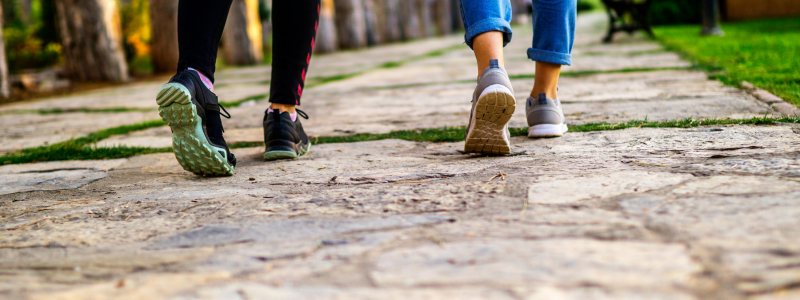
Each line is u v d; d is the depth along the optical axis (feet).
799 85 8.31
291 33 6.21
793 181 3.67
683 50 15.92
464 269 2.66
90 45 21.08
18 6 32.42
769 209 3.11
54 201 5.03
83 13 20.81
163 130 9.92
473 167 5.21
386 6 39.32
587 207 3.53
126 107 13.97
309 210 4.06
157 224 3.99
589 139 6.17
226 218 4.01
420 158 6.02
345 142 7.57
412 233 3.30
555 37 6.31
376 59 25.66
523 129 7.25
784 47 13.24
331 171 5.58
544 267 2.60
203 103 5.35
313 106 11.62
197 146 5.34
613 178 4.24
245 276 2.80
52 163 7.17
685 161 4.64
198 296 2.55
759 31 20.56
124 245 3.54
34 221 4.27
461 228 3.31
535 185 4.22
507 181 4.46
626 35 25.35
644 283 2.36
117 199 4.90
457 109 9.95
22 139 9.72
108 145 8.47
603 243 2.84
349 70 20.68
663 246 2.73
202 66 5.44
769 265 2.40
